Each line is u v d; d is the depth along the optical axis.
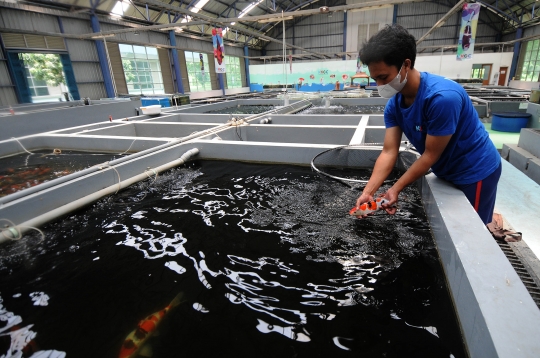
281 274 1.35
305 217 1.87
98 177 2.29
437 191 1.49
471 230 1.17
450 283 1.16
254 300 1.20
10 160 3.72
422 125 1.25
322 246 1.56
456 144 1.31
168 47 13.91
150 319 1.12
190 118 5.59
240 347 0.99
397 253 1.46
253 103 9.21
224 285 1.29
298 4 20.61
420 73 1.22
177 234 1.74
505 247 1.54
